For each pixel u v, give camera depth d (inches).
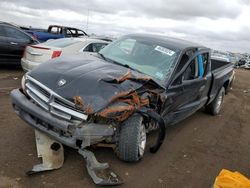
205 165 204.8
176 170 190.2
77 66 187.2
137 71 208.5
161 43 235.1
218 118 334.6
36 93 171.5
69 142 157.9
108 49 242.5
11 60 421.1
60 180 157.3
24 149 183.9
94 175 158.1
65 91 163.0
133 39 244.2
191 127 285.0
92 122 159.9
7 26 413.7
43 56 344.8
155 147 194.1
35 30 733.9
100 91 163.0
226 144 253.1
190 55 236.2
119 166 180.2
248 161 224.2
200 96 272.8
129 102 167.3
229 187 138.1
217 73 311.6
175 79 209.8
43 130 168.2
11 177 153.6
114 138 173.5
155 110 190.2
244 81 776.3
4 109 252.8
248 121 341.7
